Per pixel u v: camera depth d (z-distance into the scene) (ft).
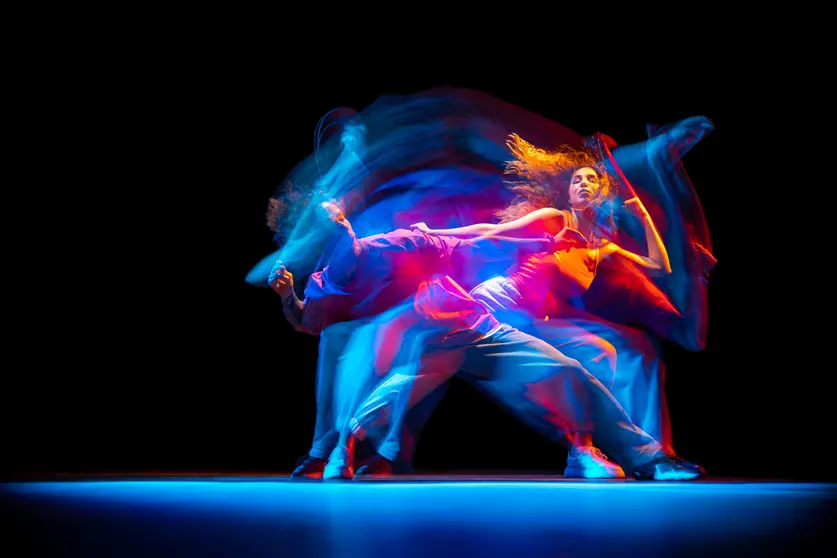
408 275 12.01
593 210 13.08
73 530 5.41
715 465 18.29
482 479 11.74
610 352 12.82
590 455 12.12
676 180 14.62
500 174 17.44
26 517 6.18
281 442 19.88
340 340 12.55
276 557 4.31
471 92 18.06
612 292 13.69
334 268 12.10
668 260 13.69
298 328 12.68
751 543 4.85
